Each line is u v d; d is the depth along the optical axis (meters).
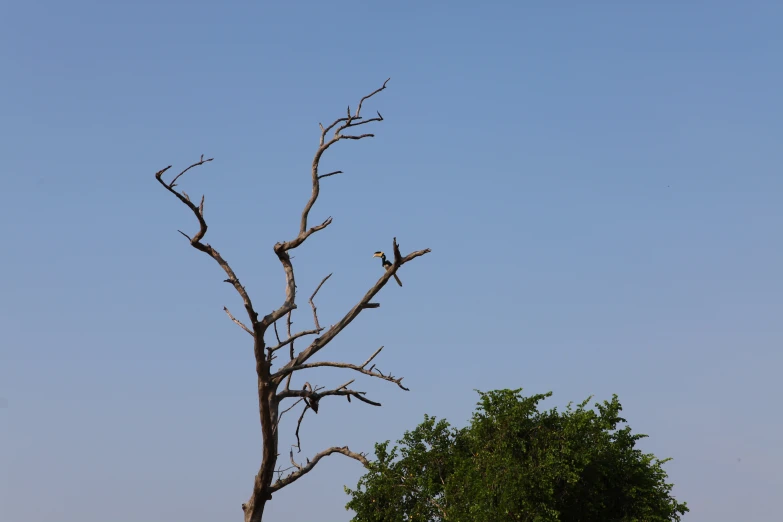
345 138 38.00
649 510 39.69
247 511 37.12
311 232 36.94
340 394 37.34
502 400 40.19
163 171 34.34
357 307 37.41
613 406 43.41
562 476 37.59
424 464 42.00
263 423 36.59
